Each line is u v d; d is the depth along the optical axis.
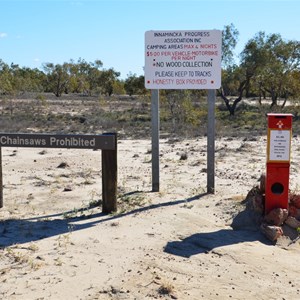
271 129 7.28
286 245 6.84
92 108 48.56
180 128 28.55
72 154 16.27
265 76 46.25
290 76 46.19
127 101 64.12
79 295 5.07
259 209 7.48
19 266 5.81
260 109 47.09
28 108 44.00
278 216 7.17
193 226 7.48
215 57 9.59
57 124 31.33
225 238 6.94
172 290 5.20
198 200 9.18
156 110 9.85
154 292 5.17
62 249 6.41
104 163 8.15
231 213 8.14
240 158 15.83
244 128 30.00
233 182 11.16
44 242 6.70
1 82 54.88
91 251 6.36
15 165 13.73
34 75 89.31
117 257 6.15
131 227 7.42
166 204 8.85
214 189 9.87
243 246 6.63
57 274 5.59
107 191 8.17
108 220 7.80
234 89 61.88
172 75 9.78
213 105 9.64
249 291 5.33
